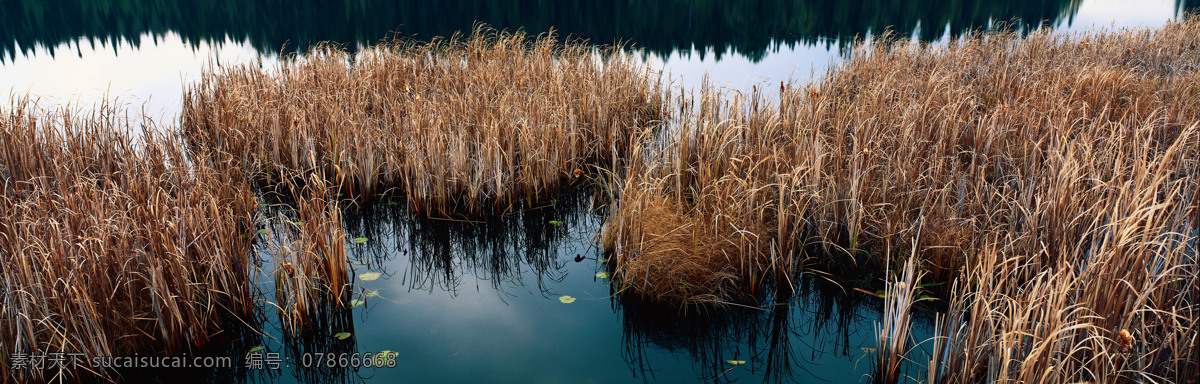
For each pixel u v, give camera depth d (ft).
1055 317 10.66
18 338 12.38
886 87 29.58
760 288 17.20
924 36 63.26
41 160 20.52
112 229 14.85
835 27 73.82
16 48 65.67
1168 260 11.23
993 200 18.45
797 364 14.93
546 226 22.66
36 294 13.01
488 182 23.02
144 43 68.69
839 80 36.60
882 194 18.78
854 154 19.76
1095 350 10.41
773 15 86.28
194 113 31.14
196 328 14.55
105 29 81.71
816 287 17.52
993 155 21.33
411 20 82.58
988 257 12.46
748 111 27.04
